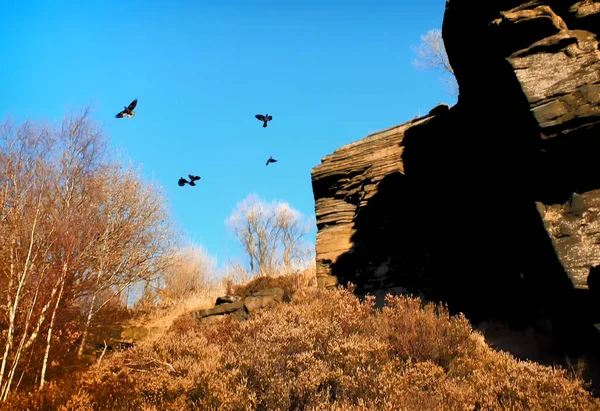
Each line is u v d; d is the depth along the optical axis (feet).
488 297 30.14
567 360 21.27
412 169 42.06
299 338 22.48
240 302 46.96
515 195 27.61
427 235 37.50
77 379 23.56
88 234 46.01
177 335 30.94
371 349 20.54
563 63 24.98
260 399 17.26
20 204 40.32
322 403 16.26
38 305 33.73
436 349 21.35
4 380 27.32
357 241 43.50
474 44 31.32
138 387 20.08
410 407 16.21
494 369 20.03
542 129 23.66
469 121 33.94
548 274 23.68
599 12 25.14
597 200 22.79
